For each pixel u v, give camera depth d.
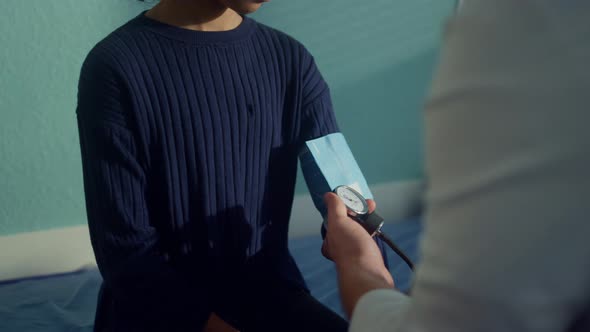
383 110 2.49
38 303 2.02
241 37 1.01
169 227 0.98
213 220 0.99
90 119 0.91
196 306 0.93
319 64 2.37
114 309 0.96
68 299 2.06
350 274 0.60
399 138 2.54
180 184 0.97
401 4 2.38
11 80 2.05
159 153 0.95
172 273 0.94
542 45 0.34
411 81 2.48
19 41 2.03
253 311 1.03
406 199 2.60
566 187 0.33
